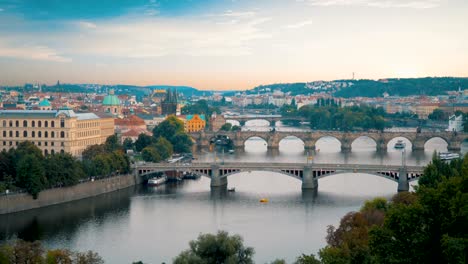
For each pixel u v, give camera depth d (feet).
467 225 567.18
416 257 582.76
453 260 529.04
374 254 634.02
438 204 602.85
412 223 599.98
